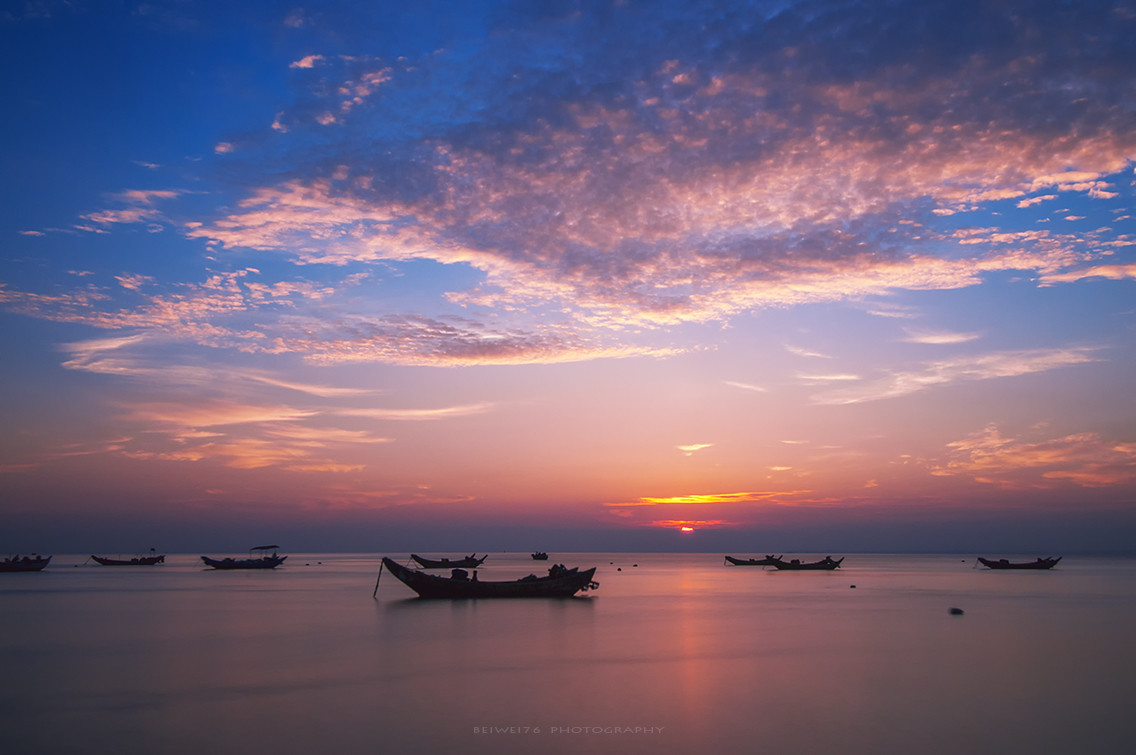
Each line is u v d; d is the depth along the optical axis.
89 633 44.91
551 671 32.28
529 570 172.12
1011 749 21.42
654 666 33.59
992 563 163.50
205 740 22.11
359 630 46.25
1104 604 69.31
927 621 53.16
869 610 62.28
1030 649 39.16
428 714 24.88
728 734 22.67
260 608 61.72
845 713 25.17
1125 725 23.81
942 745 21.72
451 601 68.88
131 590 86.31
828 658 36.00
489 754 20.83
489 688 28.80
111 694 27.77
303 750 21.20
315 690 28.41
